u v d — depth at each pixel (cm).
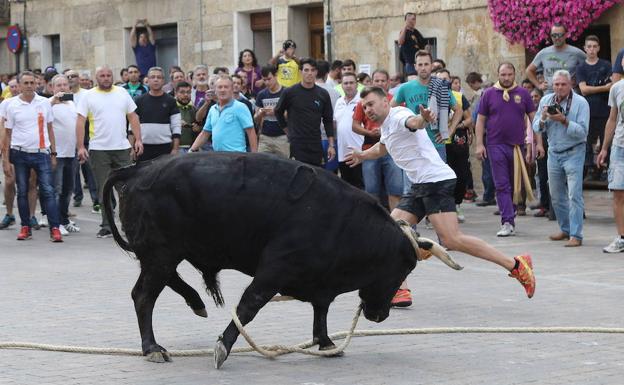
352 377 955
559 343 1098
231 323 985
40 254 1836
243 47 3422
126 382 935
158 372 973
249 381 940
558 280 1503
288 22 3247
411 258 1020
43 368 987
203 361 1021
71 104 2175
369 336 1140
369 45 3061
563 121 1833
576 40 2720
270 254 971
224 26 3444
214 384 929
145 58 3669
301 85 1931
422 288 1449
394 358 1033
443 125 1759
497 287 1455
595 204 2431
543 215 2273
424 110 1241
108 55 3869
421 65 1741
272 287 973
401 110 1285
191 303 1081
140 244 1000
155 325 1197
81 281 1532
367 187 1889
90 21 3919
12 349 1066
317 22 3272
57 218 2017
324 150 2164
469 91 2864
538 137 2017
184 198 973
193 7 3531
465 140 2045
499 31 2734
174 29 3659
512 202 2005
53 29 4075
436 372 973
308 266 973
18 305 1333
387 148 1309
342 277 995
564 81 1842
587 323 1202
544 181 2247
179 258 998
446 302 1343
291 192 972
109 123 2031
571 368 985
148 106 2127
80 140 2039
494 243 1894
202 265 1013
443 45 2912
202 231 977
